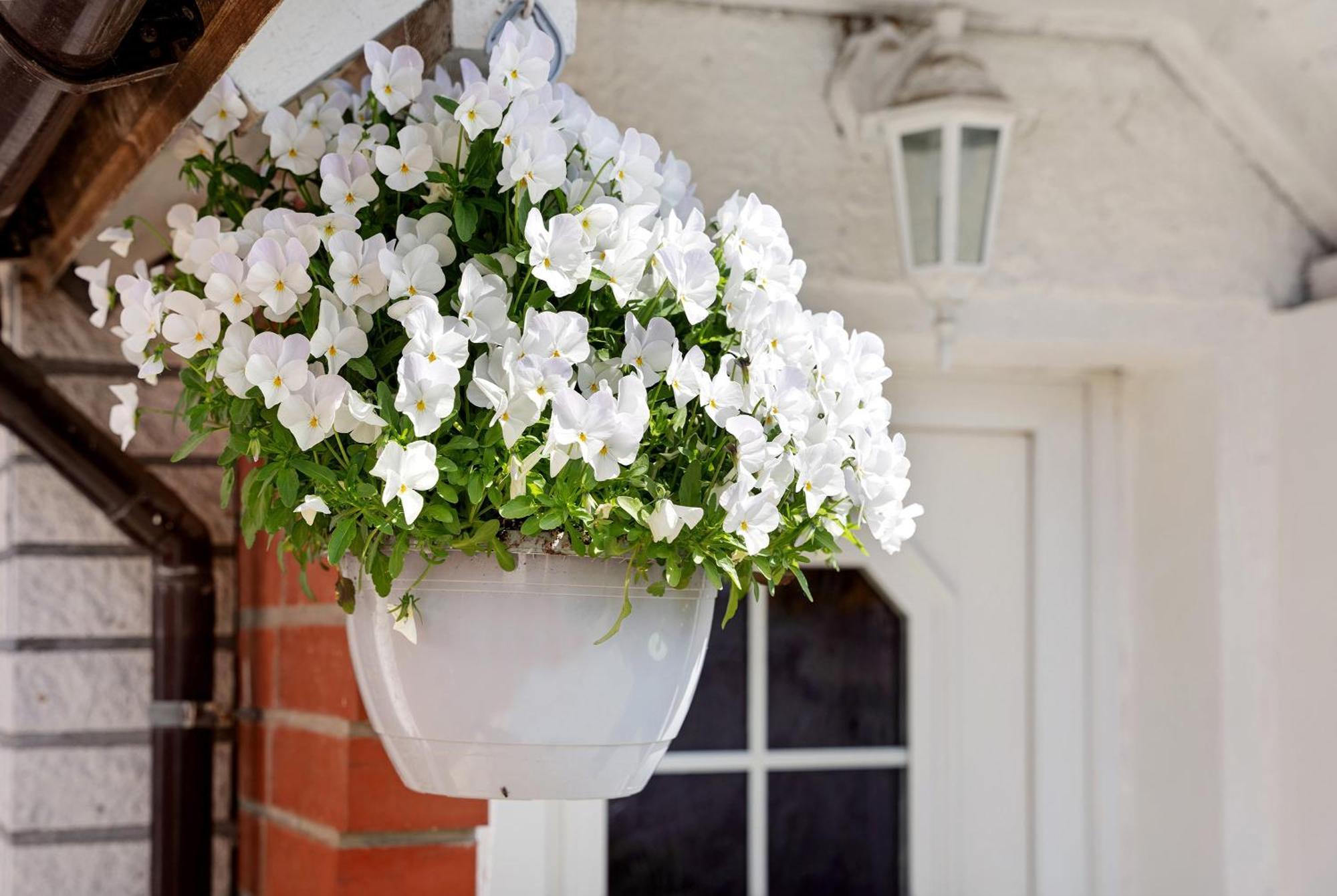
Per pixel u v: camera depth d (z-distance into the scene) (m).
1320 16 1.90
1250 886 2.08
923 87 1.75
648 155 0.98
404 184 0.91
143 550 1.76
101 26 0.85
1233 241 2.16
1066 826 2.26
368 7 1.04
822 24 2.02
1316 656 2.04
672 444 0.91
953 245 1.74
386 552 0.91
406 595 0.91
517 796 0.94
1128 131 2.12
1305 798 2.05
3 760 1.75
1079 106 2.11
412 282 0.87
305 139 1.01
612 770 0.95
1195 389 2.18
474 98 0.90
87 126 1.27
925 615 2.26
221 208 1.10
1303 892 2.04
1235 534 2.12
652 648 0.94
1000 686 2.28
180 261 1.03
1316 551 2.06
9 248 1.57
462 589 0.91
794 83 2.00
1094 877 2.25
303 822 1.57
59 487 1.73
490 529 0.86
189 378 0.95
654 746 0.97
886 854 2.23
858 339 1.02
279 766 1.68
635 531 0.88
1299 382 2.11
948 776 2.24
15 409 1.55
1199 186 2.15
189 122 1.08
